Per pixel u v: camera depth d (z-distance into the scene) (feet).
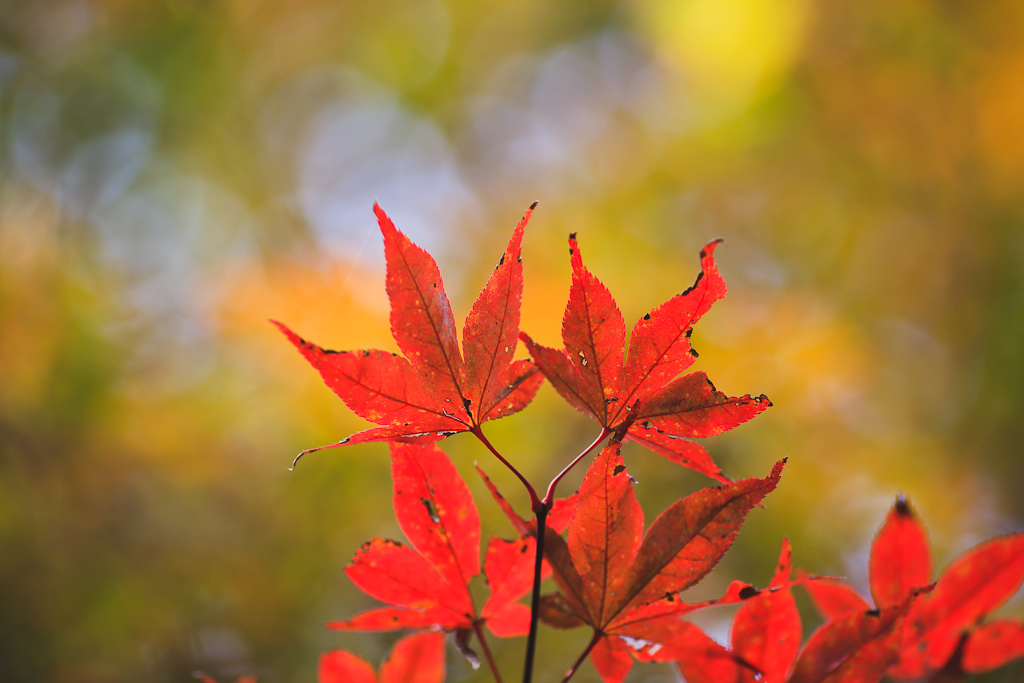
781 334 5.93
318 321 4.88
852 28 6.69
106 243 6.85
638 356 1.47
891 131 7.23
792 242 7.58
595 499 1.47
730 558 4.67
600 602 1.48
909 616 1.58
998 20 6.55
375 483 4.68
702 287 1.46
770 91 7.11
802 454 5.32
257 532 4.86
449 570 1.55
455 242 6.89
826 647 1.50
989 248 6.72
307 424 4.78
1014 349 6.10
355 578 1.54
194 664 4.57
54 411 5.24
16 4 7.23
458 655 3.83
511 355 1.47
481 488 4.14
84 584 4.86
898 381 6.33
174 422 5.16
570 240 1.46
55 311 5.78
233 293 5.10
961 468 5.75
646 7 7.05
